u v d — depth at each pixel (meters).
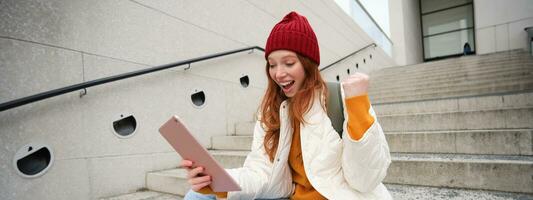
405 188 1.93
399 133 2.55
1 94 1.86
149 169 2.72
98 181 2.33
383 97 4.97
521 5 10.32
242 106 4.01
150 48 2.82
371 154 0.88
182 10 3.20
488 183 1.77
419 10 15.67
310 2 6.01
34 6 2.04
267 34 4.68
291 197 1.18
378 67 10.08
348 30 7.86
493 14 10.88
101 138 2.37
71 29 2.24
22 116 1.94
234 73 3.91
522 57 5.75
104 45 2.45
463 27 14.54
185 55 3.19
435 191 1.82
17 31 1.95
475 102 3.05
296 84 1.10
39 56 2.05
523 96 2.79
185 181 2.31
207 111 3.42
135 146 2.62
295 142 1.17
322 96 1.08
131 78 2.63
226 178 0.90
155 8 2.91
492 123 2.50
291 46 1.05
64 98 2.16
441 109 3.22
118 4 2.58
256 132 1.34
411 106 3.38
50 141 2.07
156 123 2.82
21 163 1.93
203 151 0.88
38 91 2.03
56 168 2.09
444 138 2.35
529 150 2.03
